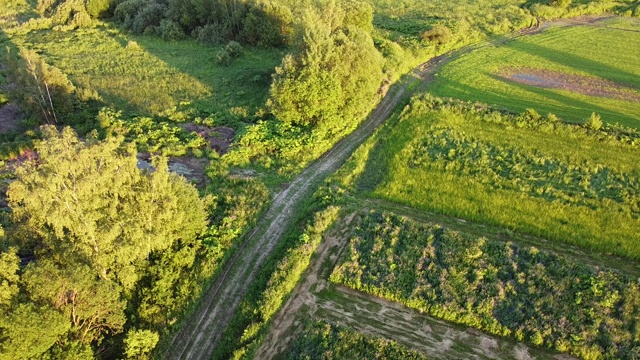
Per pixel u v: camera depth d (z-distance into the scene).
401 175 34.78
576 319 23.50
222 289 25.39
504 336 23.27
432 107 44.47
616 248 28.08
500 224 30.11
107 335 22.05
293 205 31.58
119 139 23.55
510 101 47.12
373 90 42.59
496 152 37.41
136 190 23.81
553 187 33.28
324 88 38.06
